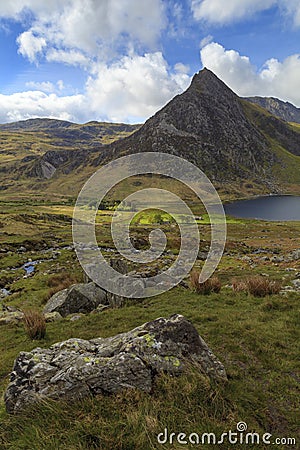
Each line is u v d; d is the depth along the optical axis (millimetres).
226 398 6422
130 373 6508
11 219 101562
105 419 5648
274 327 10672
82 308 18531
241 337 9906
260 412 6277
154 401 6012
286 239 77750
